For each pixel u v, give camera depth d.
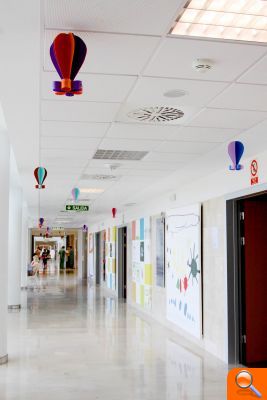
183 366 7.05
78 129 5.59
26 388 5.82
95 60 3.53
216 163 7.44
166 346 8.52
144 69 3.72
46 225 29.23
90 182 9.93
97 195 12.31
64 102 4.55
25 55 3.42
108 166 7.98
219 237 7.82
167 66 3.65
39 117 5.07
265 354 7.34
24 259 20.53
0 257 6.90
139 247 13.91
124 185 10.25
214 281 7.98
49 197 13.12
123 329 10.33
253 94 4.30
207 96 4.36
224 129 5.50
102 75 3.84
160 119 5.14
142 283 13.36
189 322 9.07
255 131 5.55
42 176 7.19
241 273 7.40
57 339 9.05
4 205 6.91
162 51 3.37
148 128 5.51
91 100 4.49
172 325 10.30
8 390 5.74
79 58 2.85
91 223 25.52
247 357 7.25
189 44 3.26
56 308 13.91
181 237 9.75
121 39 3.18
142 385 6.02
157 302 11.69
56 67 2.88
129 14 2.85
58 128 5.54
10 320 11.39
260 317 7.38
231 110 4.79
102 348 8.27
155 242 12.06
